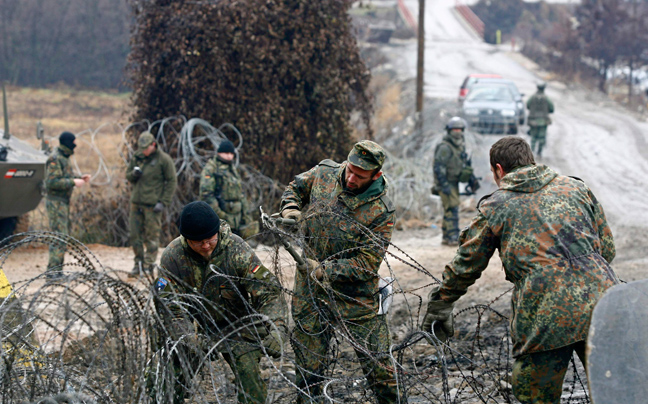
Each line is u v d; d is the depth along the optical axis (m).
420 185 19.23
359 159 5.16
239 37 16.78
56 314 4.14
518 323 4.47
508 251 4.59
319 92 18.00
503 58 72.12
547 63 69.56
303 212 5.91
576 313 4.29
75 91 58.06
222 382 4.43
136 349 3.98
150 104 17.44
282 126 17.81
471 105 28.05
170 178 11.91
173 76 16.64
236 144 17.19
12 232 14.09
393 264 13.02
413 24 78.50
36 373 4.12
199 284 5.02
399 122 31.30
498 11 96.38
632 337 4.00
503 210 4.66
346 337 4.91
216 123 17.11
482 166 21.75
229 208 10.52
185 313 4.56
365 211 5.38
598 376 3.95
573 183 4.77
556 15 94.88
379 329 5.47
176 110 17.28
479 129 27.48
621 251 13.84
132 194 11.92
